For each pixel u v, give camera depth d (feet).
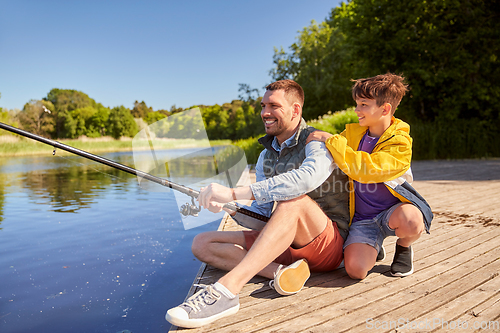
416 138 37.32
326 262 5.44
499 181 18.17
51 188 18.97
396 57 43.83
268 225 4.64
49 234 9.21
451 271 5.81
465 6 40.19
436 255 6.69
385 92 5.24
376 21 45.09
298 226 4.94
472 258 6.45
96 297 5.48
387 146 5.18
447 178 20.06
